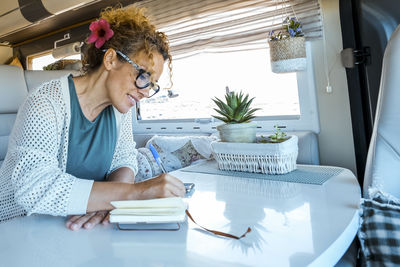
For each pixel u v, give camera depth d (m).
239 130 1.24
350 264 0.74
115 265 0.56
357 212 0.75
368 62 1.35
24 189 0.77
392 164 0.88
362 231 0.73
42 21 2.80
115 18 0.91
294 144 1.19
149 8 2.21
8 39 3.32
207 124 2.10
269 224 0.70
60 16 2.69
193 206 0.86
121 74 0.89
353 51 1.38
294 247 0.58
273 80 1.83
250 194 0.94
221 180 1.13
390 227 0.70
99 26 0.88
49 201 0.76
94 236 0.70
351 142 1.58
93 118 1.00
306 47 1.64
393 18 1.27
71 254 0.61
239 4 1.79
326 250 0.57
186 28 2.06
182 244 0.63
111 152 1.08
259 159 1.19
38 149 0.82
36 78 1.91
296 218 0.73
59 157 0.92
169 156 1.80
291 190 0.96
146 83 0.89
